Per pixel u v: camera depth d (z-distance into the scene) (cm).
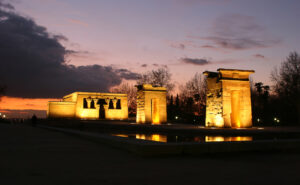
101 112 6056
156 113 4384
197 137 2173
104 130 3347
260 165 841
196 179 652
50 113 5641
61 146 1277
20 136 1870
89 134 1695
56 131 2591
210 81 3103
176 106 6938
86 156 977
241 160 931
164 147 993
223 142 1079
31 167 770
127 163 848
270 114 4819
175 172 728
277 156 1022
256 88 6244
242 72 2966
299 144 1172
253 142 1105
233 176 686
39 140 1585
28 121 5503
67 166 791
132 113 7400
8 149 1145
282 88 4666
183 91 6931
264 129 2542
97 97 6012
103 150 1141
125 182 617
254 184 611
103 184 596
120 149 1167
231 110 2994
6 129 2688
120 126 3419
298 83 4475
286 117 4488
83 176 668
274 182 629
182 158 954
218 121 2883
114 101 6153
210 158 967
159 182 620
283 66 4716
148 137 2238
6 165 796
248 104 2969
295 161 918
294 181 639
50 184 590
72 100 6338
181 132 2514
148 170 750
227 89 2880
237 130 2341
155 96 4331
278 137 2038
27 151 1088
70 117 5831
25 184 587
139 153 989
